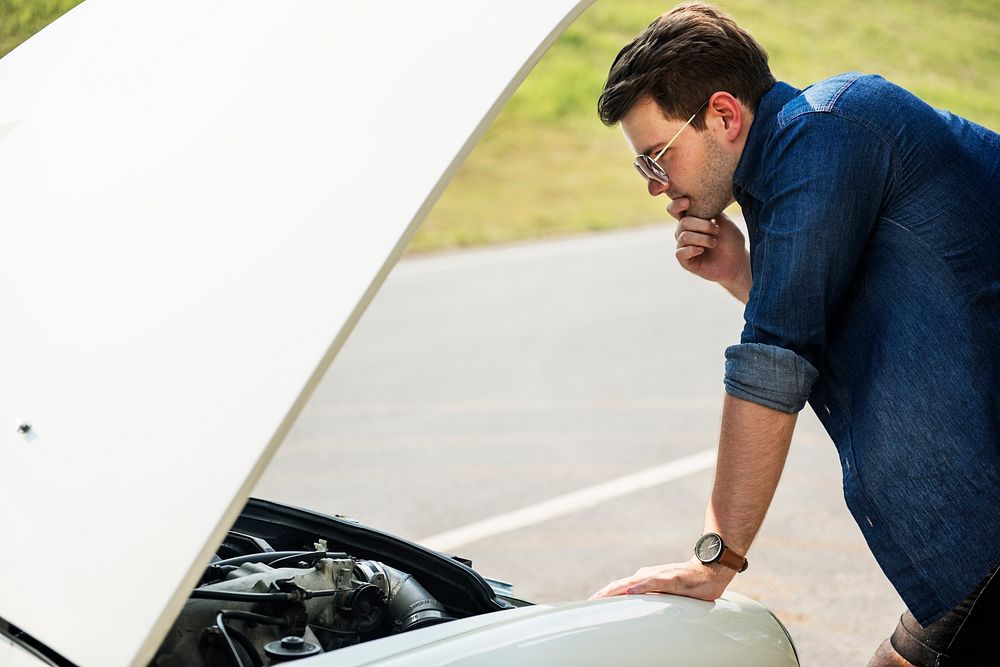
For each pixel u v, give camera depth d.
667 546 4.28
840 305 1.87
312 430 5.95
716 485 1.79
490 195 14.09
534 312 8.71
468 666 1.38
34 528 1.36
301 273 1.38
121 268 1.53
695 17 1.90
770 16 20.52
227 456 1.27
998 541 1.79
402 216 1.37
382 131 1.47
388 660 1.38
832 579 3.93
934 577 1.81
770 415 1.75
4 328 1.58
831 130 1.76
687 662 1.51
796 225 1.74
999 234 1.83
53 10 9.01
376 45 1.60
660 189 1.99
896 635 2.20
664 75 1.87
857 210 1.75
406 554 1.98
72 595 1.28
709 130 1.89
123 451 1.35
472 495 4.88
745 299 2.35
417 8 1.62
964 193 1.81
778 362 1.74
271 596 1.63
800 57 18.66
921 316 1.79
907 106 1.82
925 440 1.78
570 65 18.22
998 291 1.81
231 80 1.69
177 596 1.22
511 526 4.50
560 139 16.34
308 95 1.58
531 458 5.38
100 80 1.86
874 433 1.82
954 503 1.78
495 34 1.52
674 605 1.64
